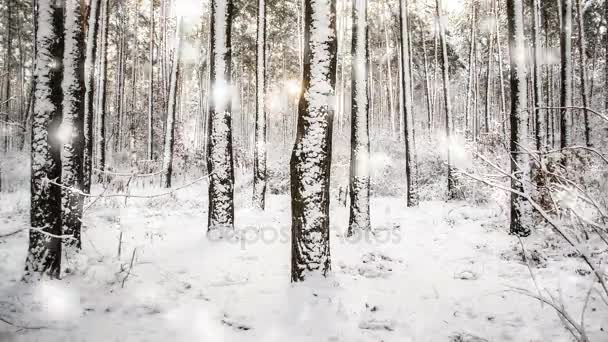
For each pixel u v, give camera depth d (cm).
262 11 1459
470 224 1062
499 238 877
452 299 533
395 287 586
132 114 2653
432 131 2319
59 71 557
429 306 511
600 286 529
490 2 2395
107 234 868
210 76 899
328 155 585
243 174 2402
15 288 507
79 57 675
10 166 1695
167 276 613
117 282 571
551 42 2670
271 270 660
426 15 2962
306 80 583
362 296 543
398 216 1236
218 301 522
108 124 3522
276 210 1352
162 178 1909
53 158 547
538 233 834
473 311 491
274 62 3688
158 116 2859
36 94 541
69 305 481
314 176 571
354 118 951
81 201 699
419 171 2109
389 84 2930
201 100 3297
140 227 965
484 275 636
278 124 4491
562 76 1238
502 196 991
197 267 670
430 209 1359
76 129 680
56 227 552
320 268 568
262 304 511
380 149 2389
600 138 1950
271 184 1952
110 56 3175
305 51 591
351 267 688
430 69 3422
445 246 841
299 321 462
